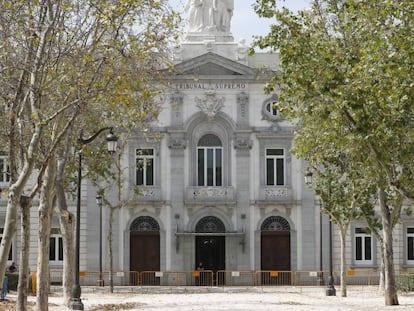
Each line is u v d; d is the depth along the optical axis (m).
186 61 59.91
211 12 62.97
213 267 60.50
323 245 60.16
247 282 59.56
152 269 60.06
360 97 26.19
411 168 28.12
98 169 48.03
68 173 45.44
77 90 25.70
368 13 26.84
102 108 35.94
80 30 25.75
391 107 26.42
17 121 26.00
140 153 56.81
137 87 27.00
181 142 60.19
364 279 59.78
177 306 38.28
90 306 38.25
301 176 60.41
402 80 25.88
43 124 23.91
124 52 25.92
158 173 60.31
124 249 59.88
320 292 52.12
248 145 60.34
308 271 59.59
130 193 59.84
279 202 60.03
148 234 60.31
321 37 30.20
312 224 60.22
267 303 40.38
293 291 53.44
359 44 28.73
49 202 30.27
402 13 26.16
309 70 27.28
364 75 26.44
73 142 37.44
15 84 27.67
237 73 60.38
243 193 60.34
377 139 26.59
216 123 60.59
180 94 60.19
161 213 60.19
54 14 26.47
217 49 61.41
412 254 60.59
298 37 27.84
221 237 60.53
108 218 59.91
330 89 26.94
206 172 60.59
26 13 26.05
